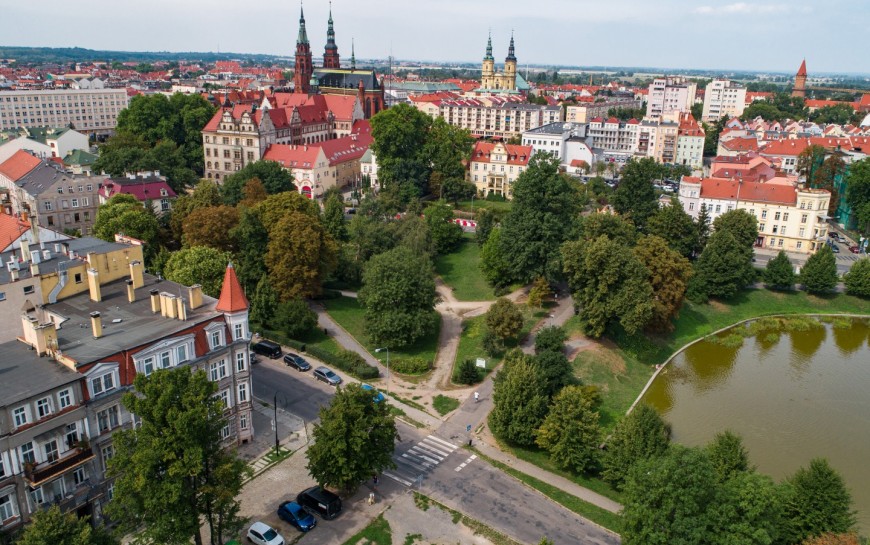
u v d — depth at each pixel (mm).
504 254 146375
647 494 66500
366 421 77062
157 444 60375
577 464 86812
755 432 103375
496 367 116812
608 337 127938
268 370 111875
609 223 144500
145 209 152000
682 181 195500
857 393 117938
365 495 81375
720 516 63781
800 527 70750
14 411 63281
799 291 162250
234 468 66000
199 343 80625
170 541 63562
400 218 174000
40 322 78688
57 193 162125
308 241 129875
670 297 132375
